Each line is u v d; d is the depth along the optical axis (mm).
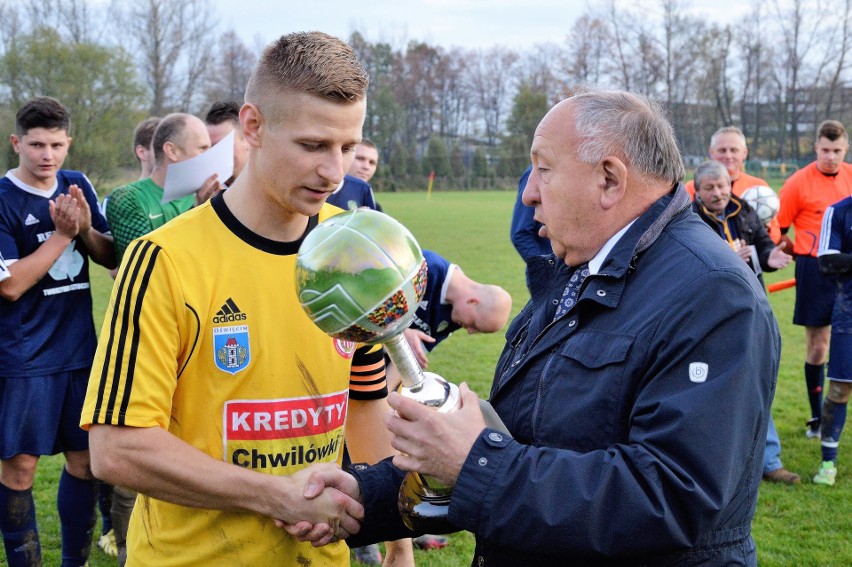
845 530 4559
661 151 1876
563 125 1889
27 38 35781
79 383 3975
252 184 1943
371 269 1640
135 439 1823
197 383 1946
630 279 1832
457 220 27484
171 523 2018
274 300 1976
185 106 52688
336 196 4938
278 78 1813
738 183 6414
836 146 6371
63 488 3916
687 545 1595
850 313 5164
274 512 1917
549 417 1815
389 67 77125
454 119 78688
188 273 1898
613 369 1734
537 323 2045
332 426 2082
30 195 4020
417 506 1825
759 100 54750
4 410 3750
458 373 7711
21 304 3824
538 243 5371
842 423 5230
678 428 1592
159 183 4227
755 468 1758
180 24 50812
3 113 33750
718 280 1697
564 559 1762
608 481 1596
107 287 13305
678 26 56625
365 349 2273
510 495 1632
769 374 1711
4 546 3949
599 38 62625
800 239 6359
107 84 36000
